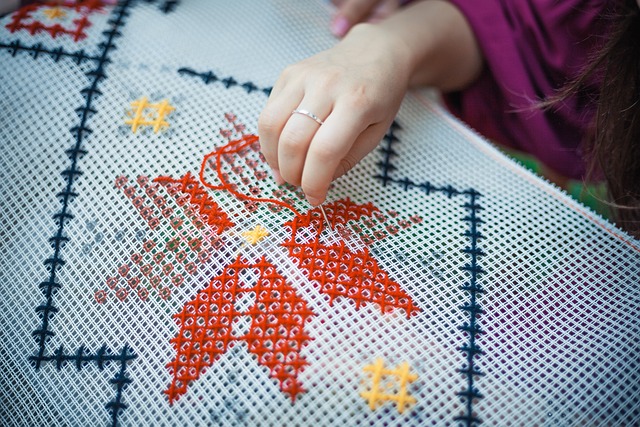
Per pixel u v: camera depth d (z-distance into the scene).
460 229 0.60
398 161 0.66
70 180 0.59
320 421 0.49
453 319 0.54
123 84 0.65
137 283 0.55
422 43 0.70
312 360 0.50
